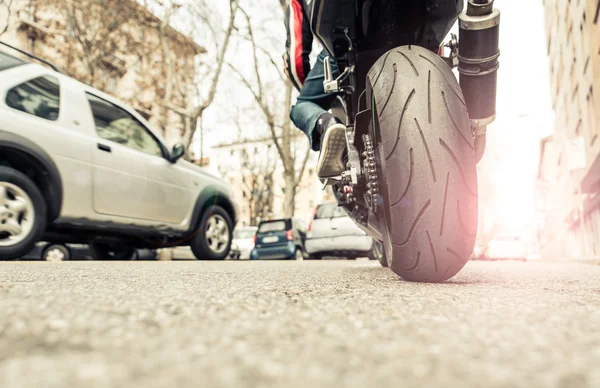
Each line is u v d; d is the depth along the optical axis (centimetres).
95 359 37
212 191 543
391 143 128
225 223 571
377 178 145
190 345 43
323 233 1079
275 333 51
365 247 1043
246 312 68
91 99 413
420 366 36
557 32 1948
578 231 2039
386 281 142
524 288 117
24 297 81
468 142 127
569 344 46
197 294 93
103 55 1291
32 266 241
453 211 123
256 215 3138
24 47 1416
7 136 332
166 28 1245
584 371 34
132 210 433
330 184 198
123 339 46
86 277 150
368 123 151
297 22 193
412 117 126
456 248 125
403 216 127
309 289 109
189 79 1284
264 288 111
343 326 56
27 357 37
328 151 173
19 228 339
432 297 93
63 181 368
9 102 343
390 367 35
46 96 373
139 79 1477
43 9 1431
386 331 53
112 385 29
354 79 160
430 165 124
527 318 64
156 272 193
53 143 362
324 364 36
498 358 39
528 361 38
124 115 448
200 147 1481
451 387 30
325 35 156
